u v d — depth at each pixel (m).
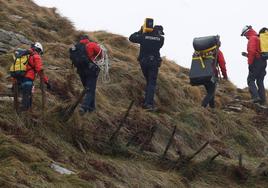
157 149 36.53
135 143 36.00
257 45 49.81
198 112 43.38
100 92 41.78
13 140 28.00
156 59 42.19
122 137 35.66
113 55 53.72
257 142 44.06
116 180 29.45
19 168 25.48
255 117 48.72
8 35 49.53
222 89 57.97
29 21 58.25
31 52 32.91
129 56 54.62
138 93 45.03
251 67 50.50
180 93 48.44
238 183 34.97
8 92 35.31
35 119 31.50
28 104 32.34
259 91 51.22
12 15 57.31
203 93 54.00
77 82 42.59
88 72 35.50
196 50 46.25
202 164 35.56
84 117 34.50
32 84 32.72
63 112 32.97
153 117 39.47
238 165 36.12
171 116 42.50
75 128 32.62
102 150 33.03
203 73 45.62
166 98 46.09
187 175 33.75
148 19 42.41
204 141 41.00
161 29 42.44
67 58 47.53
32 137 29.69
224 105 52.50
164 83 47.06
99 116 35.81
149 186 30.36
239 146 42.88
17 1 64.25
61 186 25.53
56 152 29.61
